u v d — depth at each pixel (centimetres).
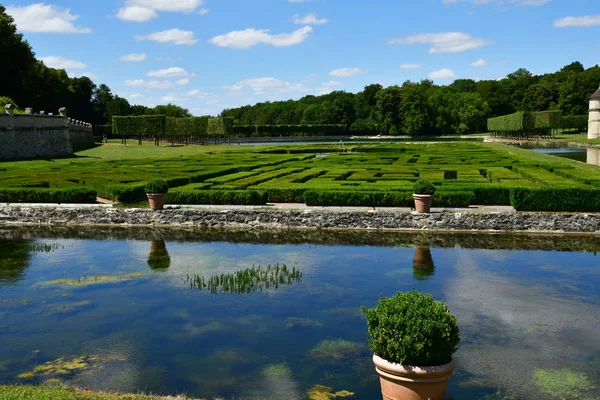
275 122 16475
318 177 2922
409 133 12669
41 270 1527
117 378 866
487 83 14050
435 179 2675
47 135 5334
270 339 1016
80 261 1631
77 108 10031
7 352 966
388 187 2403
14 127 4919
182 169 3406
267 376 871
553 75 14188
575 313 1130
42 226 2264
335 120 14138
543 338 1002
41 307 1204
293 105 17938
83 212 2281
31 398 693
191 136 9288
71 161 4734
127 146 7006
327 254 1692
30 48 7650
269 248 1795
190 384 845
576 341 989
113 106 12556
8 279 1434
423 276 1419
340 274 1449
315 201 2302
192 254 1716
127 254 1723
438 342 690
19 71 7275
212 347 983
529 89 13000
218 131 9569
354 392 818
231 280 1368
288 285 1351
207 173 3175
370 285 1342
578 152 6097
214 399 795
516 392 811
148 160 4403
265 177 2925
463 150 5153
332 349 970
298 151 6109
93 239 1983
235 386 840
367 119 14912
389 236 1970
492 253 1683
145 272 1494
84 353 962
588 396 798
